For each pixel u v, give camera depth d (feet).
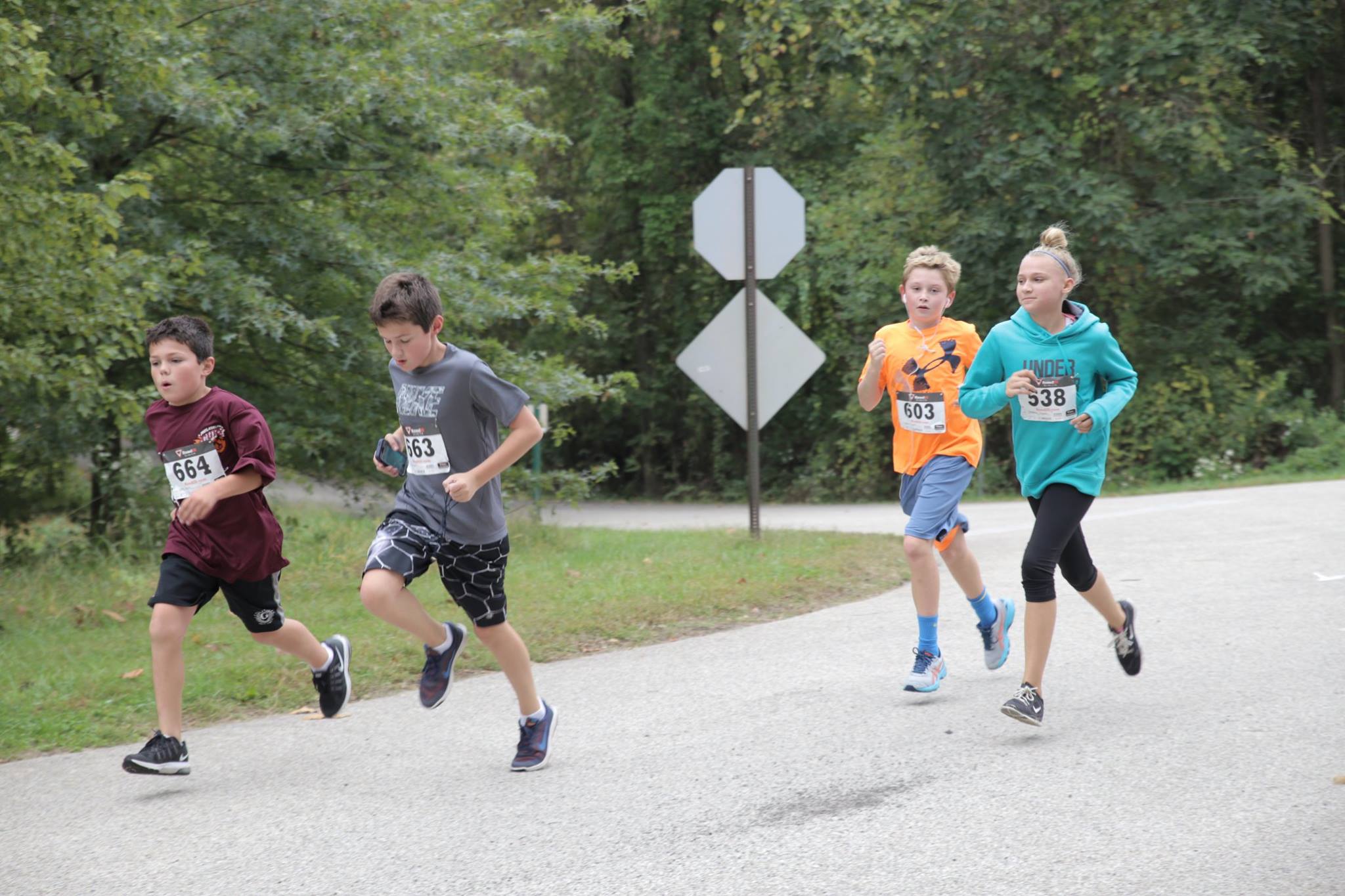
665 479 130.52
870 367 25.95
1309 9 82.74
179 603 20.75
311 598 39.50
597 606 34.09
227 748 22.74
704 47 116.16
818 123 110.83
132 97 44.75
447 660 21.33
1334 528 44.16
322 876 16.34
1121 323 91.45
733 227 45.75
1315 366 94.68
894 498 108.47
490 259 57.77
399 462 21.16
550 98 119.44
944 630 30.81
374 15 53.31
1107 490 86.58
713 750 21.45
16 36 34.42
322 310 53.11
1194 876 15.11
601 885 15.67
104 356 38.73
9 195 35.47
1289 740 20.40
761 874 15.79
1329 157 90.94
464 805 19.04
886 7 85.10
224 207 52.06
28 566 46.55
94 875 16.60
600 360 125.29
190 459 20.99
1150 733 21.16
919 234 95.71
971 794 18.52
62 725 24.12
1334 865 15.24
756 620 33.58
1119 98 85.61
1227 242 83.05
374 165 53.93
